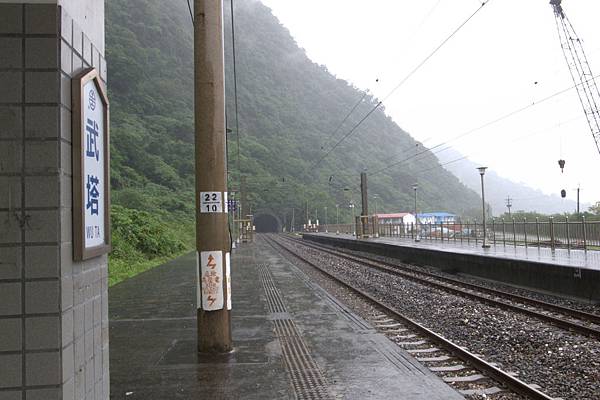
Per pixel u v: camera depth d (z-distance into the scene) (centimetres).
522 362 744
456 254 2117
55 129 262
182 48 12194
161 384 539
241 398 494
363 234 5028
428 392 531
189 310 1053
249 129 12075
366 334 832
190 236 4497
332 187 11194
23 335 254
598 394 590
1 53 261
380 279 1858
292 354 698
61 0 272
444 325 1025
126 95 9650
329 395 521
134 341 753
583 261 1530
